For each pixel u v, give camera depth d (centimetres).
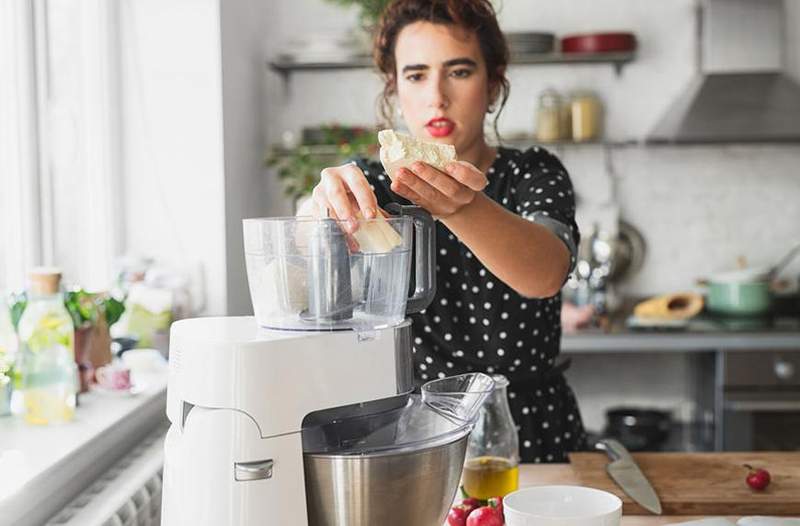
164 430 224
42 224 246
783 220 397
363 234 104
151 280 278
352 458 102
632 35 370
